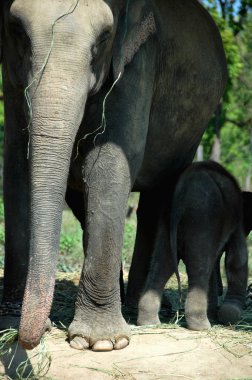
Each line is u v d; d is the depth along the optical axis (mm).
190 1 6297
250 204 6043
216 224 5277
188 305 5176
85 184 4719
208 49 6125
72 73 3920
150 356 4512
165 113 5621
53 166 3844
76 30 3961
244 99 15547
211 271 5258
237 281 5605
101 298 4637
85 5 4051
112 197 4641
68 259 9383
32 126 3898
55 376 4145
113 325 4660
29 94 3996
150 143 5637
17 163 4902
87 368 4266
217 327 5273
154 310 5246
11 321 4852
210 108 6332
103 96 4660
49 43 3932
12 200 4910
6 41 4441
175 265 5207
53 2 3998
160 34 5285
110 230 4617
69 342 4688
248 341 4914
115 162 4672
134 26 4695
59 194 3857
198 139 6457
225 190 5418
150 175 5934
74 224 12484
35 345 3654
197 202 5246
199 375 4258
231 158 25516
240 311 5484
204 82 6012
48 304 3713
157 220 5930
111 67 4512
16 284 4910
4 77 4828
